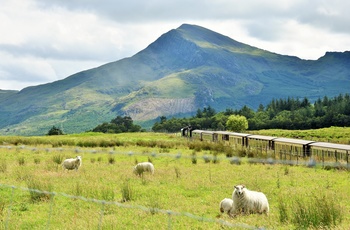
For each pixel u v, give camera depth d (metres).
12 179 23.16
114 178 24.41
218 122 190.75
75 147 48.81
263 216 14.37
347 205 16.69
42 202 17.44
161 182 23.41
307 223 12.20
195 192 20.33
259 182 23.23
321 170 29.83
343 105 175.00
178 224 13.39
